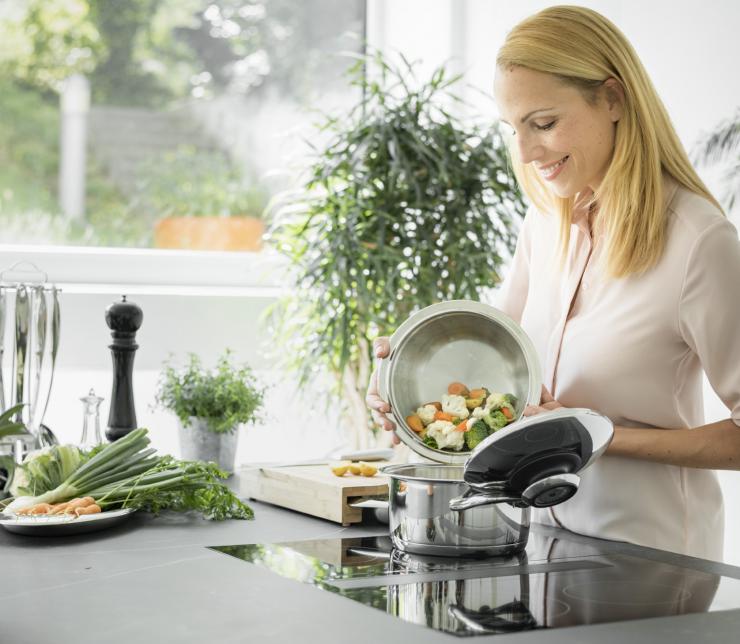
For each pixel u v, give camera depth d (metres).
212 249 3.19
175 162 3.15
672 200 1.40
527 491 1.15
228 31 3.20
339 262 2.55
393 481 1.25
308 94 3.28
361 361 2.71
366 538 1.33
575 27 1.36
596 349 1.43
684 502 1.42
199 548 1.26
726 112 2.04
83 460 1.55
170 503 1.47
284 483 1.56
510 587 1.06
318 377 2.99
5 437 1.58
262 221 3.23
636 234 1.39
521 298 1.72
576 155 1.39
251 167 3.22
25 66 2.98
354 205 2.64
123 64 3.08
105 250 3.05
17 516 1.36
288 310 2.84
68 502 1.43
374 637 0.87
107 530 1.39
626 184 1.38
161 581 1.08
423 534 1.21
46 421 2.75
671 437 1.34
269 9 3.25
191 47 3.16
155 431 2.87
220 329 2.94
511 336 1.39
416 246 2.60
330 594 1.02
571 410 1.10
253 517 1.49
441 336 1.43
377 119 2.64
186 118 3.16
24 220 2.99
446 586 1.06
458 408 1.35
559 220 1.53
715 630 0.90
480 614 0.95
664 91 2.24
